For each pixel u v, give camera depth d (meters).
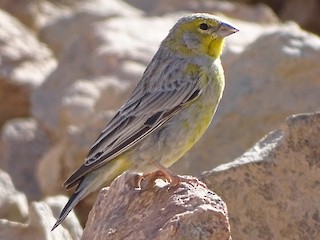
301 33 16.58
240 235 11.45
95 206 10.96
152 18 22.33
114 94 19.08
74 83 20.11
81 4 25.72
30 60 22.66
